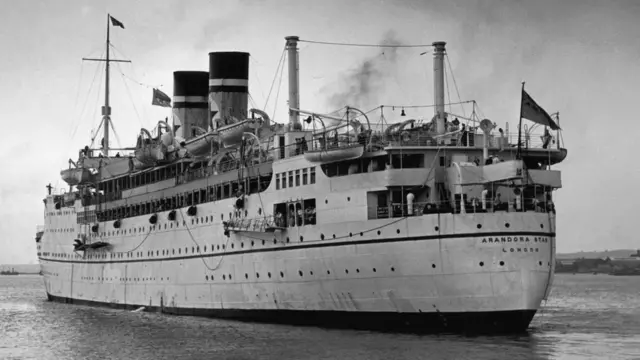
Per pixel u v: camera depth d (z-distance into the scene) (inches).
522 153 2313.0
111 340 2464.3
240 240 2652.6
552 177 2224.4
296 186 2465.6
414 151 2255.2
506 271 2110.0
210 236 2812.5
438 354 1968.5
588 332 2443.4
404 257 2178.9
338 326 2367.1
